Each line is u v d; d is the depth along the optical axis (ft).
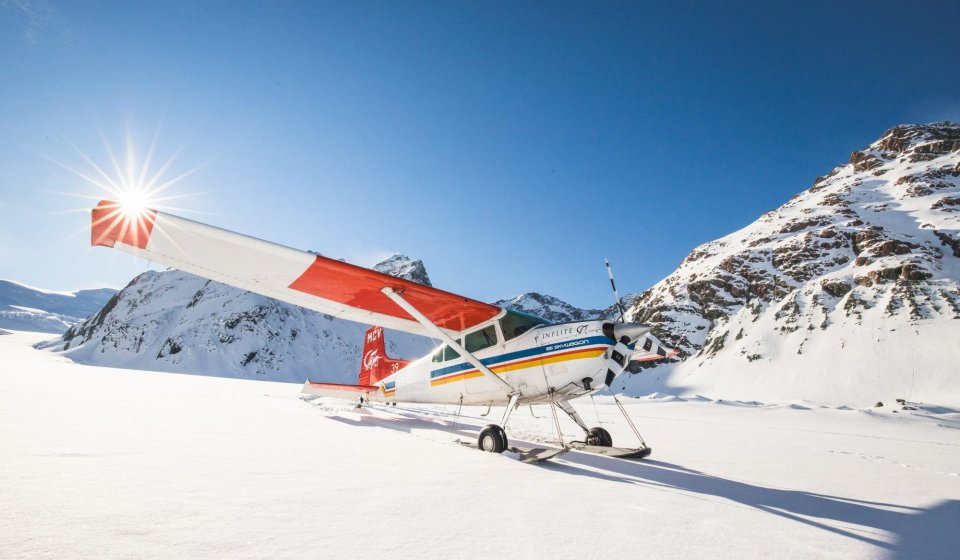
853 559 6.05
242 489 7.39
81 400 18.89
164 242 13.75
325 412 24.61
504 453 13.64
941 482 13.26
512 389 17.42
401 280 16.37
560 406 18.86
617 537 6.34
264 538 5.31
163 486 7.15
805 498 10.04
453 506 7.36
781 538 6.79
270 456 10.43
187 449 10.39
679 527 7.00
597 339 16.03
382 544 5.44
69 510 5.66
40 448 9.02
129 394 24.71
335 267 15.44
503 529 6.37
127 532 5.12
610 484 10.20
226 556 4.70
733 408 66.59
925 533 7.62
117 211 12.41
